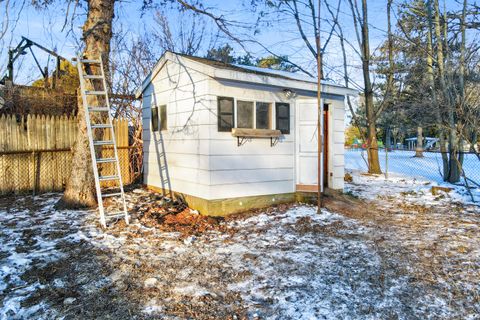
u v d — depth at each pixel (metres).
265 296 3.29
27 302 3.10
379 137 42.16
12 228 5.21
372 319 2.89
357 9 15.20
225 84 6.38
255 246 4.74
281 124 7.19
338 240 5.06
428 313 3.00
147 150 8.91
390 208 7.45
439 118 10.59
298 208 6.93
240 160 6.61
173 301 3.16
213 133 6.23
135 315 2.91
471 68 9.94
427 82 12.72
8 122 7.60
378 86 18.64
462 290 3.44
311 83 7.36
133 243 4.70
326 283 3.58
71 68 13.87
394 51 14.54
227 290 3.40
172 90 7.52
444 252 4.54
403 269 3.96
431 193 9.12
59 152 8.24
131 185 9.20
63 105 10.24
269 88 7.00
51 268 3.81
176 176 7.43
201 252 4.47
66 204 6.50
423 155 27.72
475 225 5.96
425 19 12.68
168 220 5.94
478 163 19.34
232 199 6.51
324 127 8.06
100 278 3.60
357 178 12.63
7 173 7.61
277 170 7.18
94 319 2.84
